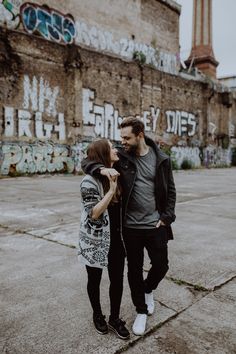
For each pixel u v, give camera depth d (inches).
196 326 112.3
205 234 233.8
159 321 114.7
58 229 238.8
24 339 103.8
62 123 745.0
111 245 107.1
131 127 106.3
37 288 141.4
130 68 895.1
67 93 748.6
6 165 650.8
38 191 450.6
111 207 107.7
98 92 811.4
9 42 639.8
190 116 1135.0
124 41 975.0
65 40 806.5
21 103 668.7
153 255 107.7
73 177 695.1
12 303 127.9
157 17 1086.4
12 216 283.0
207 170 1079.6
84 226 103.3
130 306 125.8
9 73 645.9
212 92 1217.4
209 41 1406.3
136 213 108.2
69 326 111.4
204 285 145.7
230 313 121.6
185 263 173.0
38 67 692.1
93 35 880.9
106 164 103.3
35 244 203.5
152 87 971.9
